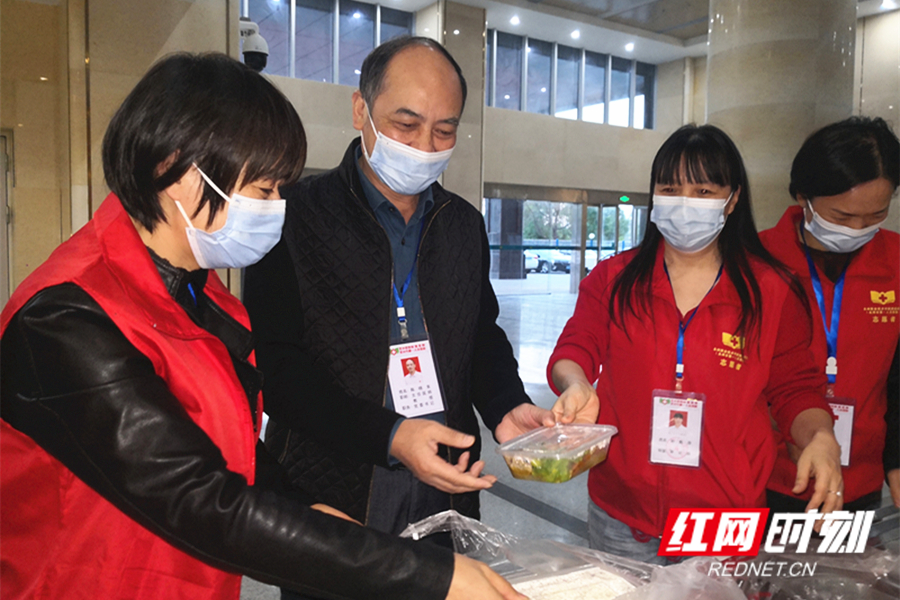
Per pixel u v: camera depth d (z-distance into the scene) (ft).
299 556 2.03
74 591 2.38
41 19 14.60
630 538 4.40
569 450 3.34
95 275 2.19
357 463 3.95
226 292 3.06
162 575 2.43
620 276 4.54
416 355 4.15
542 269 37.91
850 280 4.69
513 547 2.92
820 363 4.68
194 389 2.41
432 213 4.35
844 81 13.85
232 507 2.04
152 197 2.33
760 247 4.30
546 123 35.40
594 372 4.56
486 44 32.89
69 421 2.02
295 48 28.50
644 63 39.65
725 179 4.01
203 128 2.23
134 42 13.38
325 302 3.96
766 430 4.25
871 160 4.09
